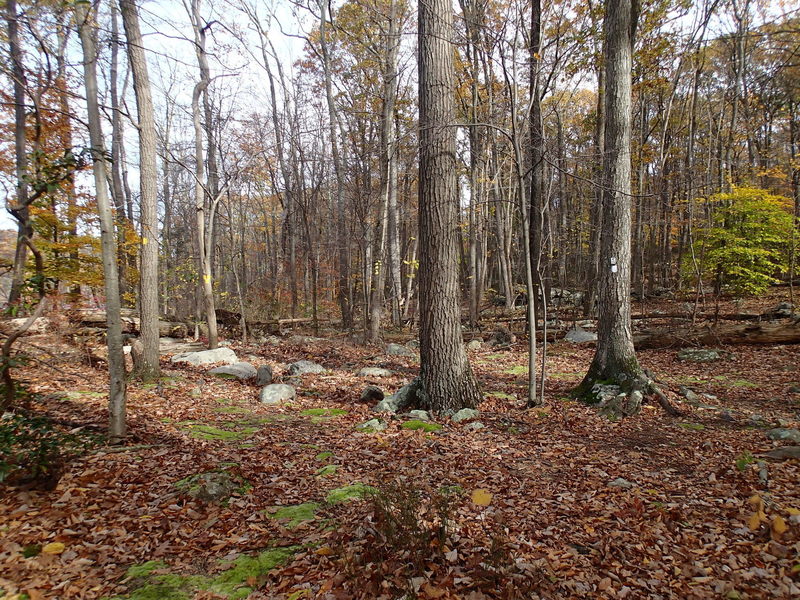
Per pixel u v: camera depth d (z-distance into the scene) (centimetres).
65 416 637
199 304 1859
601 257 791
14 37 574
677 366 1033
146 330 905
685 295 1831
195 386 902
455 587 299
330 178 2166
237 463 519
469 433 622
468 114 1628
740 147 2352
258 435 638
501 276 2375
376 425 661
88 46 514
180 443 579
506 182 1738
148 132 884
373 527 364
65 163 446
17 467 426
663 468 499
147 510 407
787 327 1105
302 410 791
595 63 1325
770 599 281
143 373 897
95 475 459
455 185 714
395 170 1800
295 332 1792
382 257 1578
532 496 439
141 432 607
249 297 2331
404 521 342
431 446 574
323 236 2541
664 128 1939
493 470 503
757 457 504
